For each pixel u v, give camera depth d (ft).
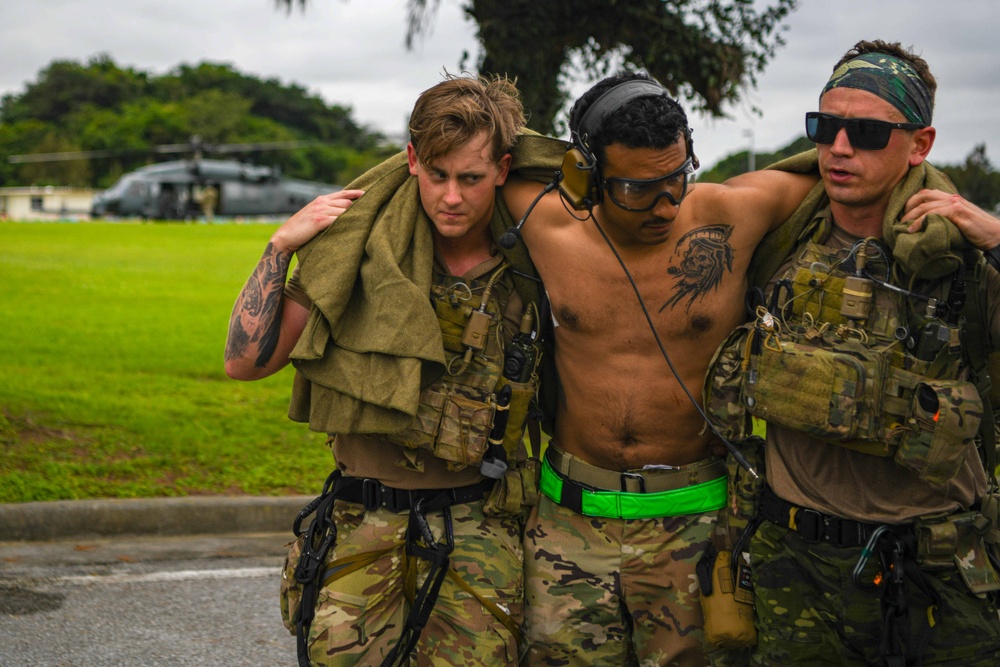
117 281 57.16
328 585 9.74
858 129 8.49
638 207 8.84
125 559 17.54
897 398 8.53
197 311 45.80
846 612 8.82
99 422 23.57
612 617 9.93
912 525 8.75
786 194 9.46
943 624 8.77
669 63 26.00
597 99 8.96
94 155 230.27
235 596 16.07
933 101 8.82
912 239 8.29
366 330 9.27
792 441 9.05
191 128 311.68
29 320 40.09
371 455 9.79
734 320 9.62
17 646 13.97
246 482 20.66
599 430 9.86
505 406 9.59
